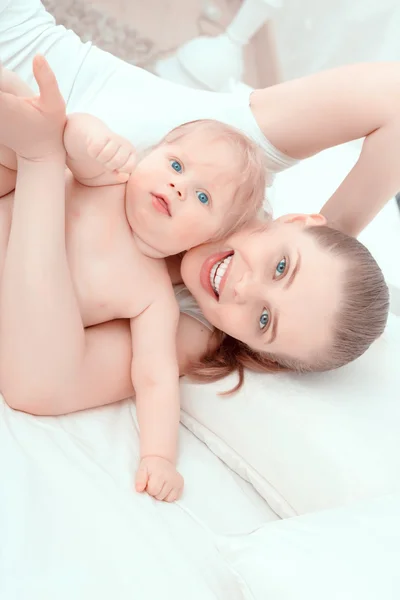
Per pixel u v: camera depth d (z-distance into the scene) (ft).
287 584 1.80
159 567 1.95
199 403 3.04
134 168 2.46
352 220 3.44
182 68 5.65
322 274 2.77
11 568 1.82
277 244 2.84
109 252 2.69
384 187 3.30
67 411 2.66
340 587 1.74
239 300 2.82
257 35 6.69
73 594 1.80
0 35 3.26
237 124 3.34
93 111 3.37
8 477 2.10
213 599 1.88
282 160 3.47
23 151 2.29
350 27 6.08
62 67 3.40
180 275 3.22
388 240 4.57
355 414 2.83
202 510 2.60
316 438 2.70
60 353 2.47
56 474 2.21
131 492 2.40
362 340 2.88
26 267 2.36
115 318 2.90
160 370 2.77
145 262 2.82
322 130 3.31
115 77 3.48
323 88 3.24
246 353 3.14
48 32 3.38
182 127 2.96
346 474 2.57
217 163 2.79
